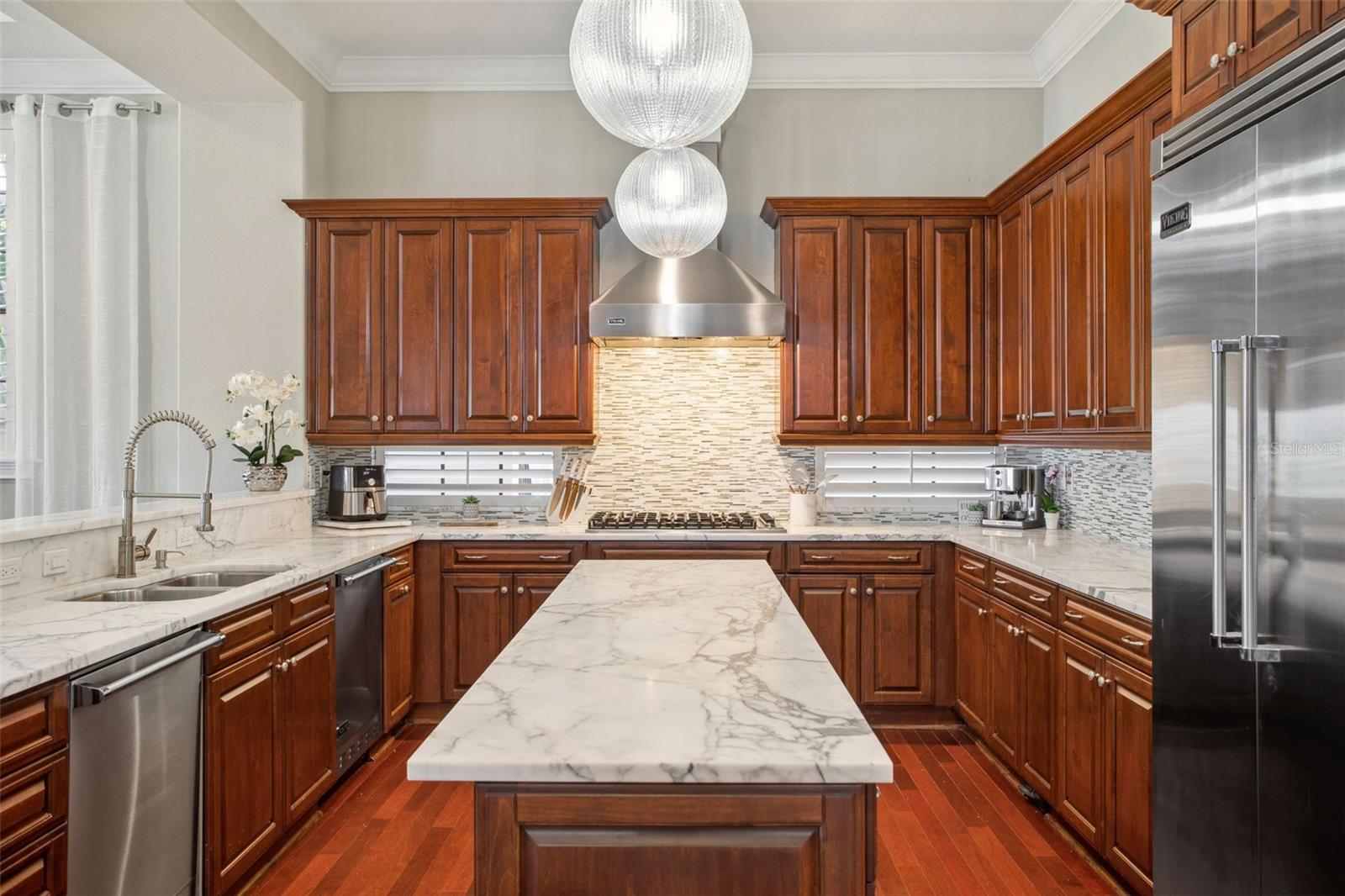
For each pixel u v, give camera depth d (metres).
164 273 4.55
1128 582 2.61
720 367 4.53
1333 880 1.53
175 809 2.10
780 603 2.23
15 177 4.43
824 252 4.16
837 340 4.15
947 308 4.14
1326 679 1.54
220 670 2.28
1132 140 2.79
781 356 4.21
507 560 3.93
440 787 3.19
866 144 4.52
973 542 3.60
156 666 1.95
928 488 4.46
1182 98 2.15
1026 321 3.74
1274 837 1.68
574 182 4.54
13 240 4.47
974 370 4.13
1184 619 1.99
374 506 4.20
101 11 3.27
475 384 4.17
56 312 4.41
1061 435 3.38
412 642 3.89
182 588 2.61
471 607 3.94
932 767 3.42
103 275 4.39
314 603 2.86
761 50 4.34
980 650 3.53
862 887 1.19
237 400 4.16
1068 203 3.31
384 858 2.64
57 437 4.42
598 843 1.19
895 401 4.14
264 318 4.18
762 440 4.52
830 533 3.89
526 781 1.18
